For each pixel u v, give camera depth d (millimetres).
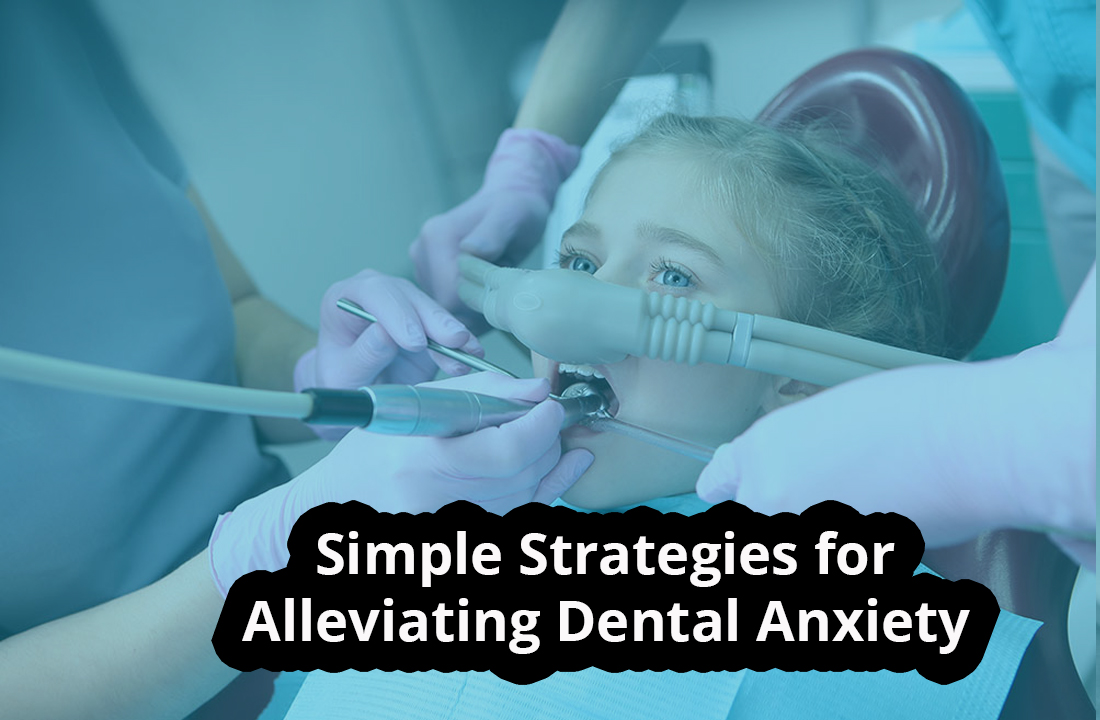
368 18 1032
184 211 907
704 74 945
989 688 592
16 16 826
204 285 895
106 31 934
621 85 964
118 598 743
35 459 766
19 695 659
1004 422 479
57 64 850
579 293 590
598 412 648
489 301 666
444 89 1057
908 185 755
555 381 685
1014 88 853
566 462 662
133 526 836
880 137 774
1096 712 625
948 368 517
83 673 673
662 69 956
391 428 519
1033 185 835
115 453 807
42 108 825
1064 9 734
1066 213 817
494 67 1063
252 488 914
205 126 1002
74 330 821
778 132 743
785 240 673
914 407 507
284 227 1040
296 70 1021
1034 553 677
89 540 798
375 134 1045
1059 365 480
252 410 446
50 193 822
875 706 587
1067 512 470
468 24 1054
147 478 840
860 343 600
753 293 658
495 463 581
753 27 943
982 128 760
